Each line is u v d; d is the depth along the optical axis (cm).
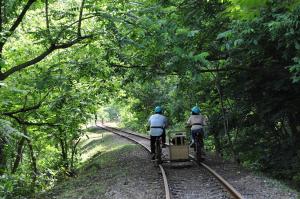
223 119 1998
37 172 2181
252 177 1288
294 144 1659
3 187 1184
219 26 1416
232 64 1678
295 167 1505
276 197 1017
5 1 1352
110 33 1408
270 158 1647
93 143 4284
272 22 1072
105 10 1411
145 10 1355
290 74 1523
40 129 1992
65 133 2181
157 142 1644
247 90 1781
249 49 1438
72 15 1445
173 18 1365
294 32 1107
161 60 1573
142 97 3672
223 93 1927
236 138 2009
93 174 1695
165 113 3544
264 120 1775
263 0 293
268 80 1666
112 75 1745
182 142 1641
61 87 1540
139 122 4603
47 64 1653
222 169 1498
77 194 1256
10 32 1295
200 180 1316
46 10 1425
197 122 1642
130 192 1174
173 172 1505
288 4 313
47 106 1716
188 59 1352
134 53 1625
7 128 988
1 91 1361
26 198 1462
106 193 1189
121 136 4147
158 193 1143
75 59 1611
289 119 1709
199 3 1340
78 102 1786
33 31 1441
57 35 1392
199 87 2045
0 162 1545
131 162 1925
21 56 1631
